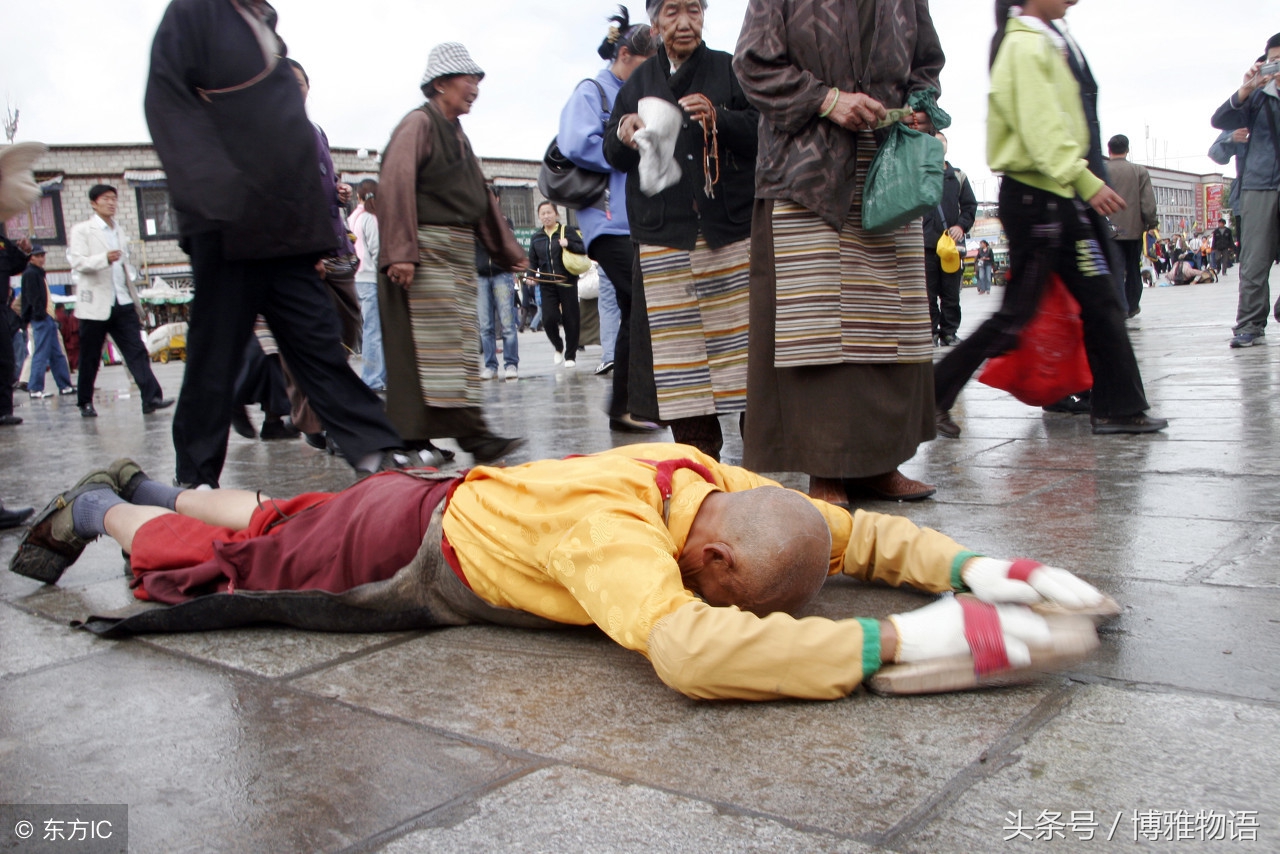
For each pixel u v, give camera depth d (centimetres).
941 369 433
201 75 357
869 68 338
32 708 208
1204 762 157
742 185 403
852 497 372
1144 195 1055
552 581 221
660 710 191
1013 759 162
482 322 1102
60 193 3080
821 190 334
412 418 471
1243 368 673
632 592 195
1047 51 407
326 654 235
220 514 285
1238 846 135
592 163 520
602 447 526
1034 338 440
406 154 454
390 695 207
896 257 358
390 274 459
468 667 221
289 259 395
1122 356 448
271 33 378
